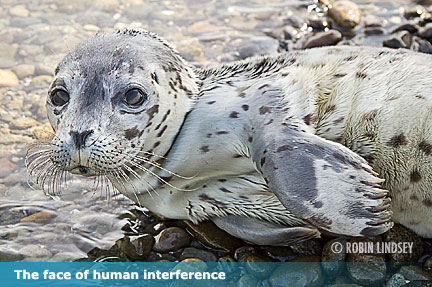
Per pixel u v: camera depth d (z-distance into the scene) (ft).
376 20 30.19
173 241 20.24
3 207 21.72
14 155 23.86
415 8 30.71
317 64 20.61
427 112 18.90
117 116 18.06
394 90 19.48
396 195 19.97
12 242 20.44
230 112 19.38
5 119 25.62
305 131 18.62
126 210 21.80
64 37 30.48
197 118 19.57
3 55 29.32
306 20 31.04
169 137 19.43
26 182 22.76
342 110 19.81
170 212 20.94
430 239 20.33
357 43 29.01
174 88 19.34
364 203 17.44
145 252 20.17
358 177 17.62
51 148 18.03
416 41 28.68
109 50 18.89
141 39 19.67
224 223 20.47
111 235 20.76
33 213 21.56
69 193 22.43
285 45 29.53
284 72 20.22
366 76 19.95
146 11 32.48
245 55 29.04
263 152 18.31
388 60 20.25
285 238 19.48
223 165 19.81
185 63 20.53
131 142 18.43
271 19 31.42
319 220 17.53
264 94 19.47
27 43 30.09
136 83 18.29
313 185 17.56
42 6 32.99
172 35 30.58
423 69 19.72
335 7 30.63
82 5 33.04
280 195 17.70
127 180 20.20
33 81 27.76
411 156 19.17
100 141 17.60
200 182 20.43
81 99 18.04
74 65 18.65
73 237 20.70
